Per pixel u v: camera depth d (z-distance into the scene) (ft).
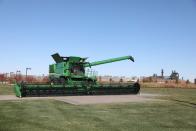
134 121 53.16
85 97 97.96
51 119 53.21
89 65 115.75
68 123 49.98
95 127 47.39
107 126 48.39
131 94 114.32
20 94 94.53
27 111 61.87
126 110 66.49
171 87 205.26
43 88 98.53
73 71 112.68
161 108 70.79
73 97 97.35
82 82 110.01
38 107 68.39
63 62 112.27
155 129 46.98
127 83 114.42
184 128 48.19
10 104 73.26
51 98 92.02
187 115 60.80
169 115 60.44
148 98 97.35
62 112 61.62
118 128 47.11
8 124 47.70
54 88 100.37
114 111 64.69
